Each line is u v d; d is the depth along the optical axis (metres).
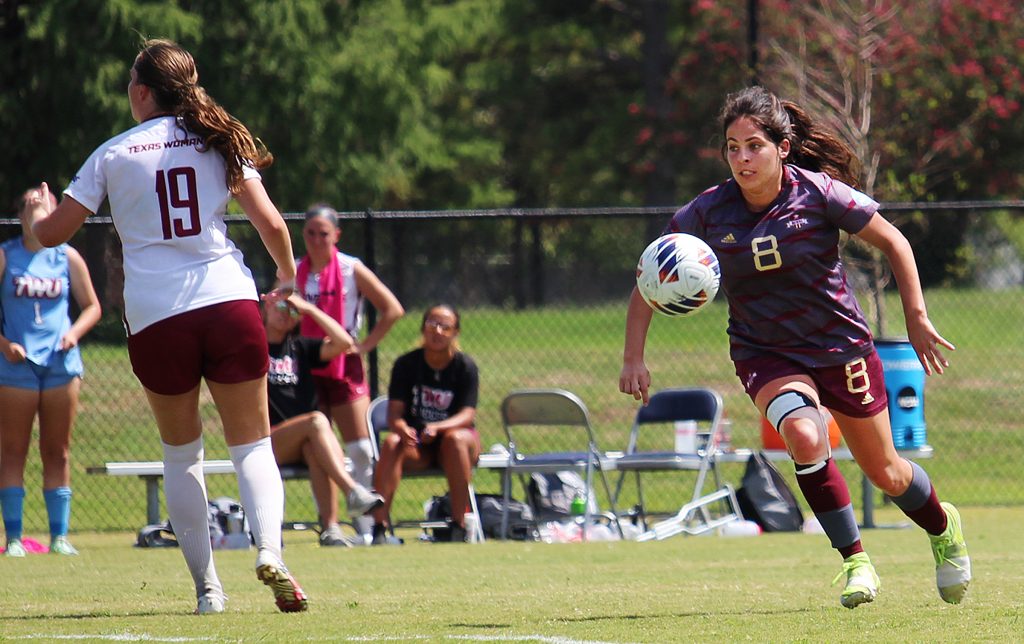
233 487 45.38
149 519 36.81
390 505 36.12
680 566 27.95
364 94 97.44
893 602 20.56
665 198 128.00
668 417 39.84
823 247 18.48
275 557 19.25
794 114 19.25
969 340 76.38
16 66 80.88
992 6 72.38
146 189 18.58
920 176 64.88
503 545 34.12
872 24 67.56
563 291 99.25
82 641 17.00
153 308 18.56
